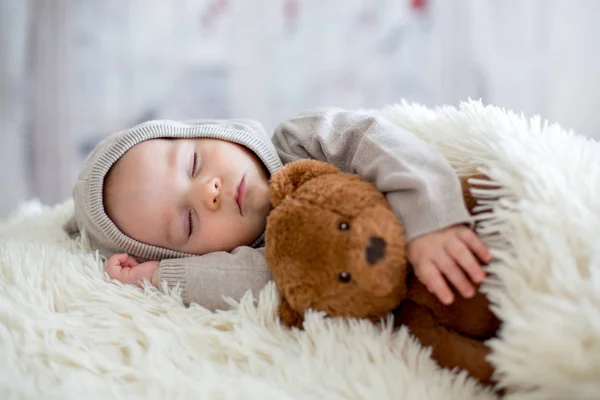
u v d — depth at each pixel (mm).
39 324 704
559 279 549
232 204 848
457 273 623
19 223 1123
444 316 642
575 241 575
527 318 544
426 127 867
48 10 2152
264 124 2258
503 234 622
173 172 872
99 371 649
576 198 604
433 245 637
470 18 2031
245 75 2240
